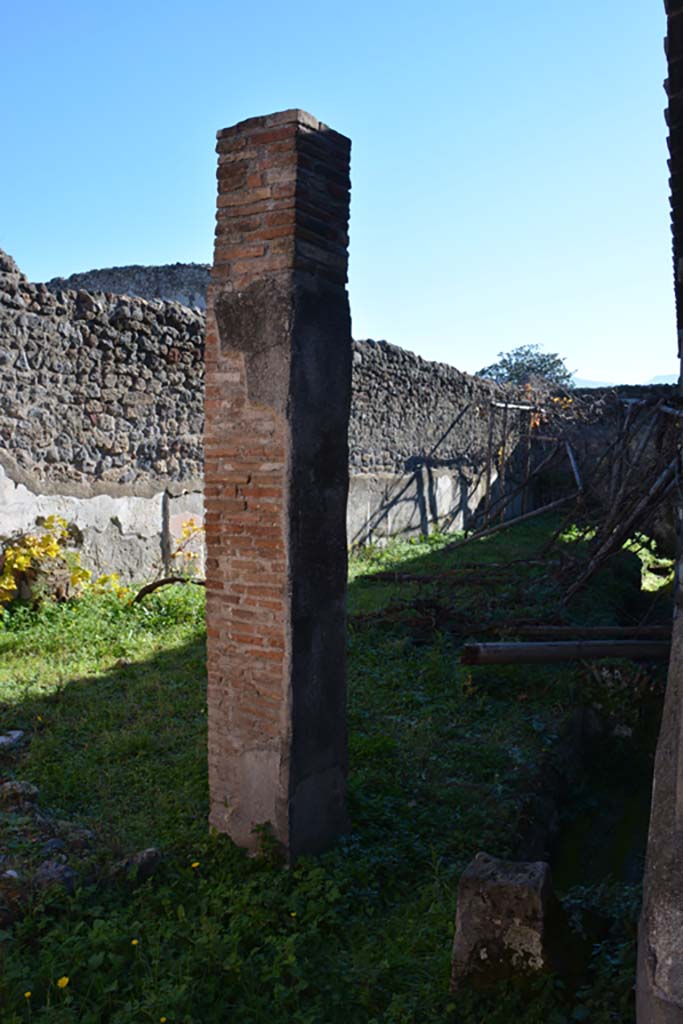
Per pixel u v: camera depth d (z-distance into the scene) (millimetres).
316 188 4320
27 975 3305
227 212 4422
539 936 3232
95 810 4816
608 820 6344
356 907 4164
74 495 9594
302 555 4383
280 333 4258
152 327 10398
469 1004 3232
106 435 9953
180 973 3355
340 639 4652
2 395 8805
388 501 15734
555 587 10766
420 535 17000
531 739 6422
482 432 19969
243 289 4383
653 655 7559
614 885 4223
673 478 9586
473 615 9258
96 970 3395
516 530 18328
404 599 9961
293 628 4348
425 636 8703
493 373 39469
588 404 21094
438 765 5816
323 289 4395
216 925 3678
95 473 9852
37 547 8750
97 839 4398
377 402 15445
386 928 3967
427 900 4188
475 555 14289
